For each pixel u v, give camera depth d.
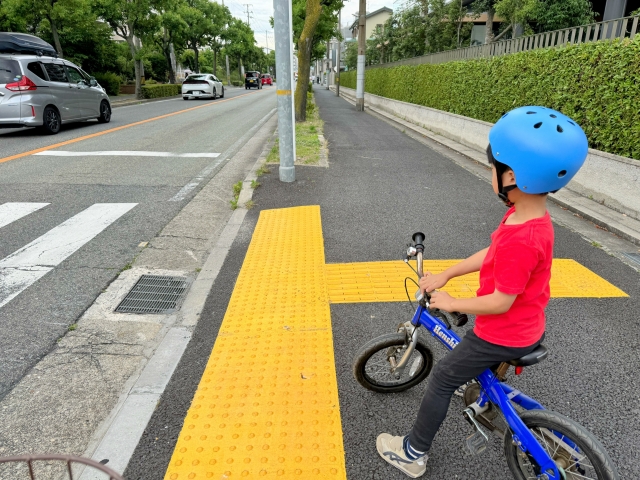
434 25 23.12
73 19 20.80
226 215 5.89
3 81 10.70
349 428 2.44
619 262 4.54
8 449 2.26
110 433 2.37
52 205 6.00
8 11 18.94
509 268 1.61
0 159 8.52
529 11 15.01
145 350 3.08
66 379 2.78
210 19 44.09
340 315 3.51
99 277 4.09
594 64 6.46
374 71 26.02
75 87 12.64
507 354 1.80
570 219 5.82
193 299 3.74
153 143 10.87
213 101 27.02
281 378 2.77
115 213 5.75
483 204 6.42
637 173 5.56
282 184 7.21
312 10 14.38
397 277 4.14
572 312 3.58
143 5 25.19
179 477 2.08
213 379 2.75
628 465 2.21
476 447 2.09
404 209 6.11
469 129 11.00
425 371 2.66
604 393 2.70
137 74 26.89
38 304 3.62
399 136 13.05
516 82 8.84
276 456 2.20
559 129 1.50
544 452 1.80
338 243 4.93
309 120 15.89
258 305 3.63
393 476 2.16
